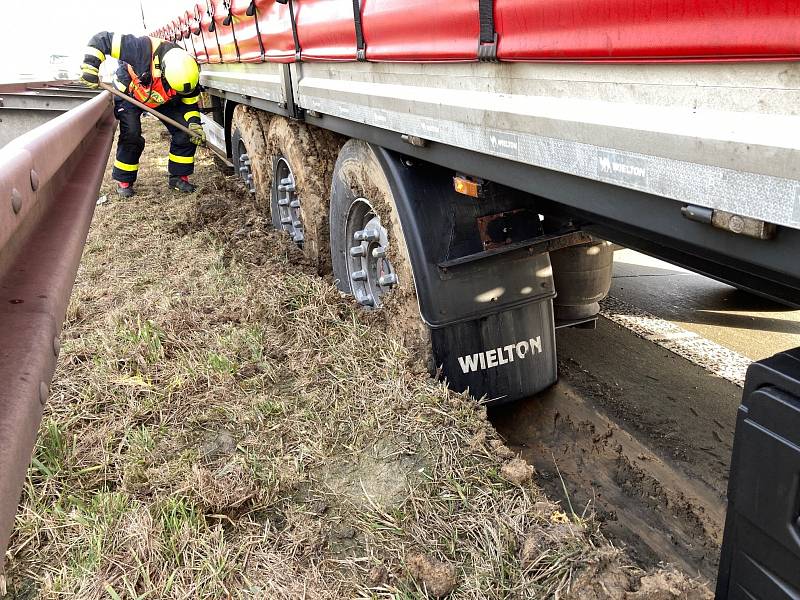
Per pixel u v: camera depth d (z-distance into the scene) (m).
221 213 5.50
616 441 2.76
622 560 1.84
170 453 2.34
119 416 2.55
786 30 0.96
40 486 2.16
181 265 4.30
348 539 1.95
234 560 1.85
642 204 1.35
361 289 3.35
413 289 2.54
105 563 1.84
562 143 1.50
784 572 1.21
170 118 6.68
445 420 2.37
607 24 1.29
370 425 2.40
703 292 4.29
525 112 1.61
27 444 0.97
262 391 2.69
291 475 2.20
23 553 1.90
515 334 2.59
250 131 5.31
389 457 2.26
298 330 3.07
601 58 1.34
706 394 3.08
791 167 0.99
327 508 2.08
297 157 3.92
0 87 6.55
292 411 2.55
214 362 2.84
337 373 2.72
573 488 2.51
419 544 1.89
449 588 1.74
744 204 1.09
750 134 1.05
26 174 1.20
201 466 2.24
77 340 3.16
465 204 2.44
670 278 4.54
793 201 1.00
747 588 1.31
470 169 2.00
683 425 2.85
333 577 1.82
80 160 2.79
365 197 2.90
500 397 2.64
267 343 3.04
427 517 1.98
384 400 2.49
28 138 1.40
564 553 1.78
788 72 0.98
